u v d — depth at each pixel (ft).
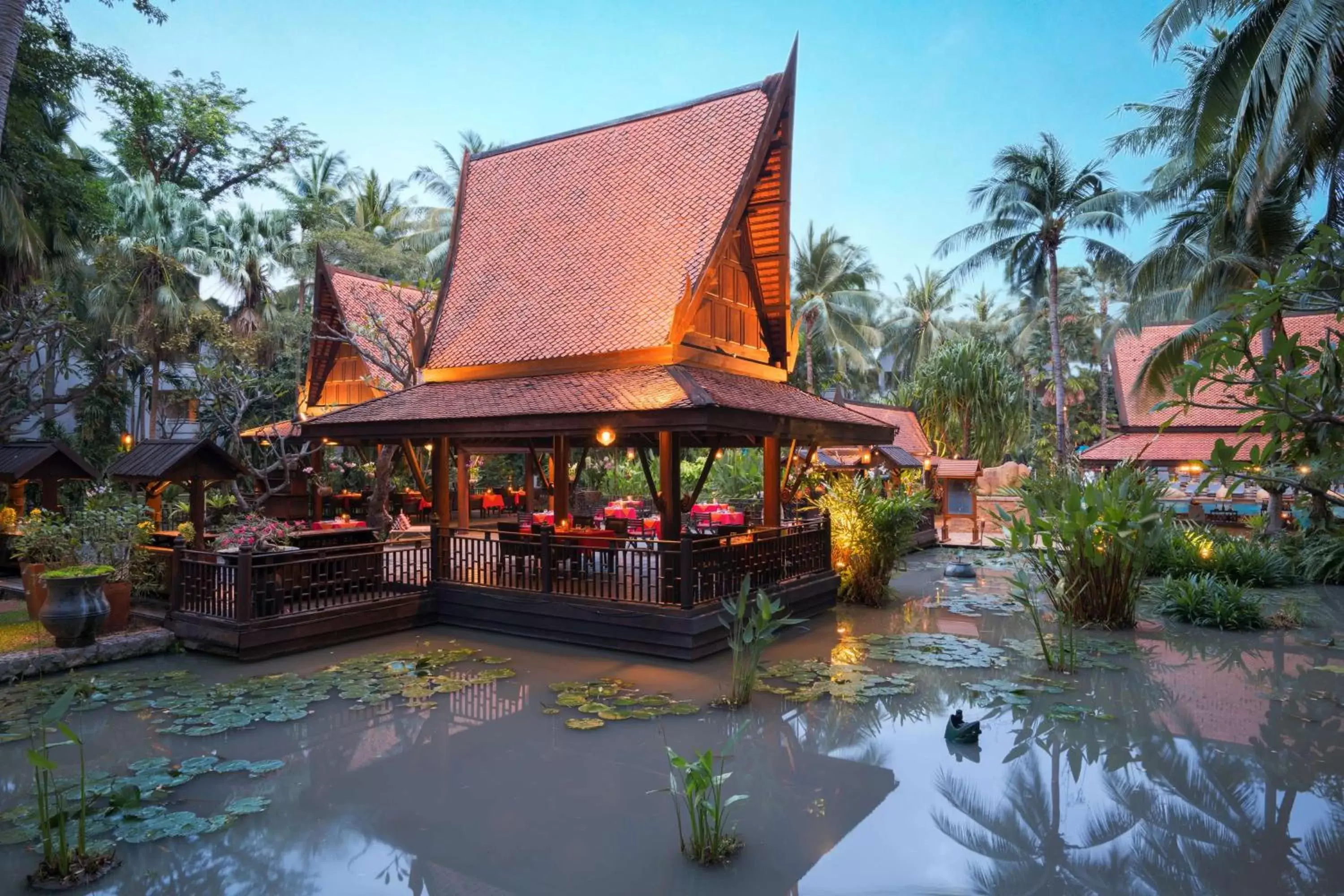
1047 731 22.80
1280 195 56.44
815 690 26.40
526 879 14.69
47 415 90.07
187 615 31.35
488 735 22.34
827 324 136.67
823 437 39.52
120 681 27.09
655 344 36.06
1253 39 49.47
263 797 18.17
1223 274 62.03
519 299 43.39
